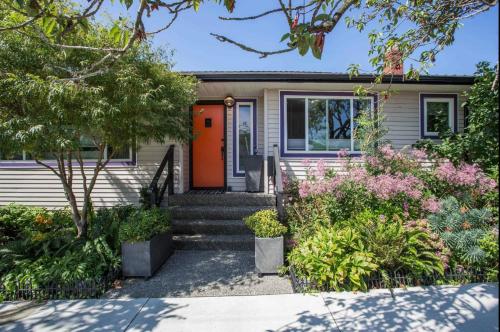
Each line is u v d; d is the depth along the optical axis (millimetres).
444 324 2934
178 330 2922
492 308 3213
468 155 6441
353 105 7316
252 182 7363
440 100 7527
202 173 8117
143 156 7430
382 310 3230
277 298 3598
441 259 3949
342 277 3676
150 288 4004
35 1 1933
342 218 5152
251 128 8055
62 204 7488
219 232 5855
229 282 4176
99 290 3812
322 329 2889
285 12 2014
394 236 4059
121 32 2273
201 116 8117
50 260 4215
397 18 3998
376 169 5953
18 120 3793
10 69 4051
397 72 6605
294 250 4355
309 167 6609
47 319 3164
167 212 5426
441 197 5535
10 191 7508
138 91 4332
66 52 2887
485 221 4535
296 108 7277
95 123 4105
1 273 3986
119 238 4410
